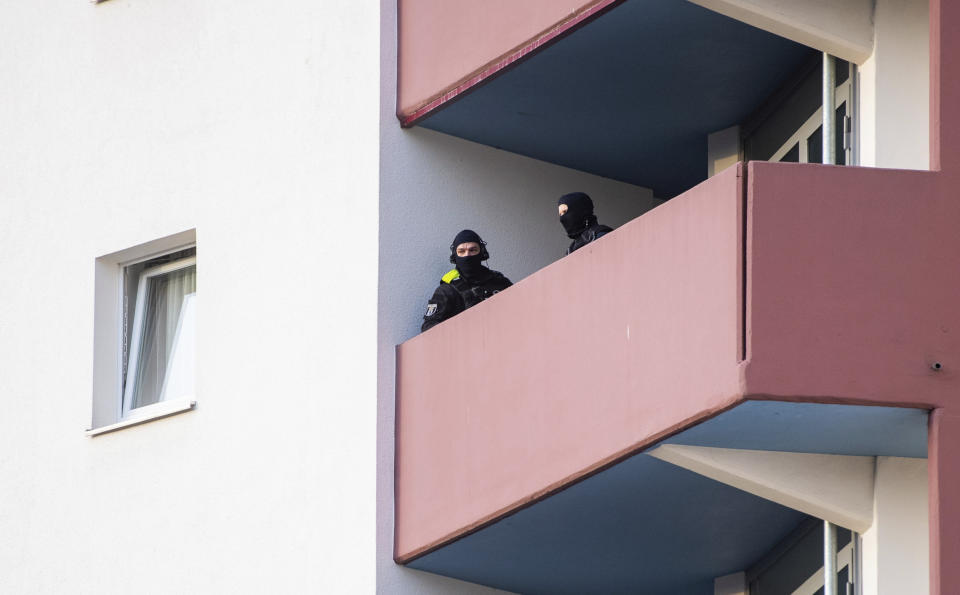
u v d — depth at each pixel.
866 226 26.61
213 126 37.28
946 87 27.09
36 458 39.44
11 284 40.81
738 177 26.78
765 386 26.09
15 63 41.69
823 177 26.69
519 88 33.66
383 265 33.66
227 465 35.47
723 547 33.56
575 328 29.52
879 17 28.84
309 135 35.41
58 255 40.03
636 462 28.91
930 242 26.67
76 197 39.88
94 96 39.91
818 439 27.91
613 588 35.34
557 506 30.61
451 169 35.00
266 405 34.97
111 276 39.47
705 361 26.89
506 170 35.84
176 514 36.25
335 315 34.16
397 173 34.22
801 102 33.22
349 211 34.38
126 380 39.09
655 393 27.78
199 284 36.69
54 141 40.59
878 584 28.28
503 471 30.52
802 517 32.22
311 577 33.50
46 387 39.69
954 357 26.39
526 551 32.72
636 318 28.34
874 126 28.52
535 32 32.03
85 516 38.12
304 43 35.91
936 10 27.34
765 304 26.31
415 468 32.47
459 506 31.34
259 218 35.94
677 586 35.59
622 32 31.95
